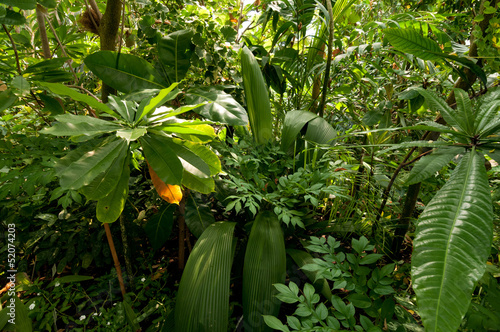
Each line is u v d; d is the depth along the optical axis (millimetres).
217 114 1280
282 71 1932
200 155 960
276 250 1145
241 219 1589
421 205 1839
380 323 844
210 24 1618
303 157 1510
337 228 1450
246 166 1416
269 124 1521
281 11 1977
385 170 1736
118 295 1501
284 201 1255
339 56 1648
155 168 823
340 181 1463
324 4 1997
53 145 1223
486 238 566
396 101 1810
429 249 598
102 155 740
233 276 1426
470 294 514
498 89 850
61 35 1521
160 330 1165
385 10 2430
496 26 973
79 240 1492
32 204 1468
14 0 915
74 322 1358
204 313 958
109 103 906
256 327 977
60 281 1381
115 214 887
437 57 1087
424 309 527
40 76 1150
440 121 1170
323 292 1162
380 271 912
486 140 758
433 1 1955
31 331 1154
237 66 1855
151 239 1548
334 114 2346
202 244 1161
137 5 1533
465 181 678
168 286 1531
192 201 1486
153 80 1401
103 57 1303
